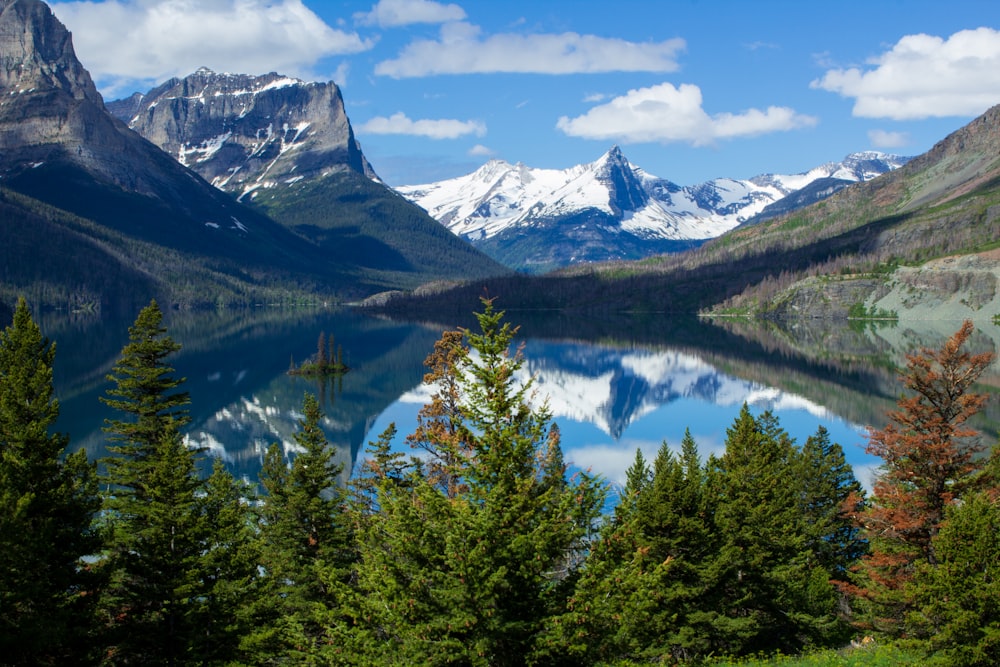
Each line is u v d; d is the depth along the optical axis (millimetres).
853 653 40812
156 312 53438
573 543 25375
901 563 42719
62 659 32031
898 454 43875
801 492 65438
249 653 37125
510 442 24781
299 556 43594
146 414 52812
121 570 37438
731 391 189000
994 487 43125
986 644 31109
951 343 43312
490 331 25641
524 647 23266
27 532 29844
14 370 35938
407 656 23031
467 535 23594
